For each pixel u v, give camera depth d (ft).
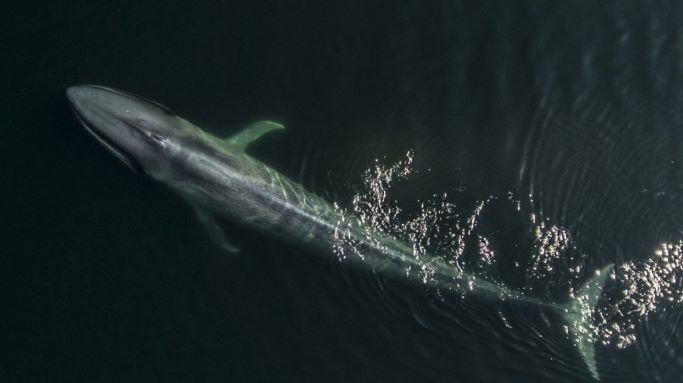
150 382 51.19
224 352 52.39
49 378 50.65
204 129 55.42
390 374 52.70
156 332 52.47
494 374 52.95
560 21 61.11
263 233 54.19
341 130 57.16
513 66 60.08
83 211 53.67
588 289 54.65
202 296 53.47
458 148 57.93
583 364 53.01
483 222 56.08
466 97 59.16
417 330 53.83
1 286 52.13
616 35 61.11
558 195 57.11
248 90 57.06
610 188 57.36
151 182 53.67
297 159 56.03
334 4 60.13
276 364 52.39
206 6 58.85
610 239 55.98
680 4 61.05
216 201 52.70
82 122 51.21
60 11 57.16
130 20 57.57
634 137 58.90
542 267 55.01
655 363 53.21
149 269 53.57
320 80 58.08
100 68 55.83
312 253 54.49
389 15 60.29
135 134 50.65
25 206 53.31
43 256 52.80
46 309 52.03
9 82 54.60
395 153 57.21
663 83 60.18
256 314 53.47
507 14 61.11
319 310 53.88
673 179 57.77
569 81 60.08
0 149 53.67
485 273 54.75
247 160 53.26
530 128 58.65
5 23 56.18
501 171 57.62
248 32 58.54
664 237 56.08
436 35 60.29
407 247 54.49
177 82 56.34
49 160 53.83
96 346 51.75
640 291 54.65
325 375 52.42
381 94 58.44
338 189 55.67
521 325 53.93
